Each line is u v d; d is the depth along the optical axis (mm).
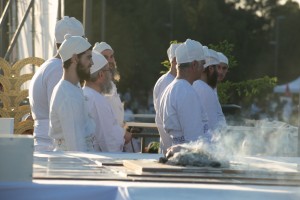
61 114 8555
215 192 4578
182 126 8930
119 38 86688
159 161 5793
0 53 19312
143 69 88875
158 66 90062
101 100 10336
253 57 104438
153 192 4539
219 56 12500
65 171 5441
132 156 7023
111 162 6168
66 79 8711
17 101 12664
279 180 5160
